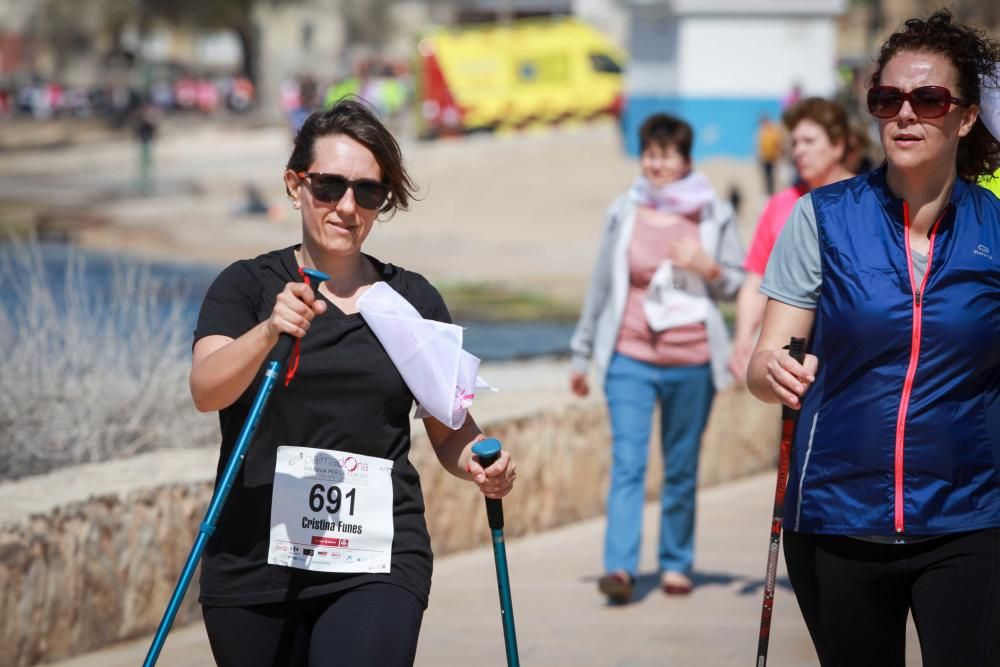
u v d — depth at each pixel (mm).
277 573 9555
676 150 17906
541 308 43750
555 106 109500
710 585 19078
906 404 9539
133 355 22266
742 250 18297
